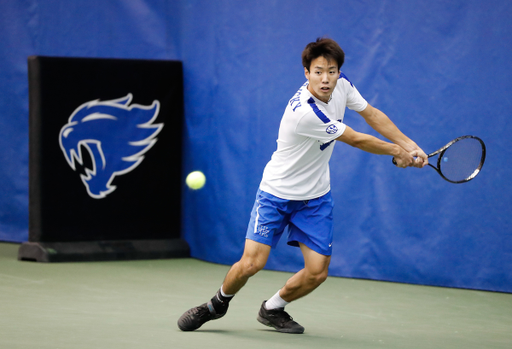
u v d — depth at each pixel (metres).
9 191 13.22
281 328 6.43
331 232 6.25
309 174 6.09
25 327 6.23
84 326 6.36
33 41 13.01
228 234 11.30
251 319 7.12
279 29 10.67
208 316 6.27
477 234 9.30
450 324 7.17
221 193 11.41
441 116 9.46
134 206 11.89
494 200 9.17
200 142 11.88
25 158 13.08
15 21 13.06
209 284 9.46
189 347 5.57
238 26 11.13
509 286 9.10
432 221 9.58
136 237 11.91
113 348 5.43
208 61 11.68
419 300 8.60
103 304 7.69
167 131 12.17
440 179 9.50
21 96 13.06
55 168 11.20
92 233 11.51
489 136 9.17
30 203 11.17
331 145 6.09
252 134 10.98
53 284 9.00
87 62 11.37
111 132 11.64
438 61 9.45
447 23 9.38
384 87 9.85
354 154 10.12
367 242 10.07
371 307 8.09
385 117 6.50
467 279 9.37
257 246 6.07
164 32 12.66
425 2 9.50
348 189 10.18
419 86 9.60
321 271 6.19
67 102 11.24
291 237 6.42
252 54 10.97
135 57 12.83
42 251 10.94
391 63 9.78
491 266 9.21
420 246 9.68
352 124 10.10
